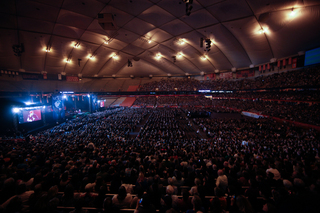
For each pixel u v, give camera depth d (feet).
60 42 102.99
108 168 17.76
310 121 64.64
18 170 17.22
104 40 110.73
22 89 121.49
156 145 37.58
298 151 29.07
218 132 63.93
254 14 71.72
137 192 11.66
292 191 11.96
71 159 22.34
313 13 61.05
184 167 16.89
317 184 10.93
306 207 4.85
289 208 5.33
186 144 39.27
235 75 151.53
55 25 83.41
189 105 153.79
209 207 10.64
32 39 92.12
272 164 20.08
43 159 25.40
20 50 93.30
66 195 10.87
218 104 144.56
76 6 69.15
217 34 96.63
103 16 62.13
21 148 35.99
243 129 65.57
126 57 151.12
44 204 9.09
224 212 9.40
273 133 57.52
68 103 162.40
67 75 159.74
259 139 46.21
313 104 78.54
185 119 96.99
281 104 97.09
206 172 17.66
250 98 125.29
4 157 25.89
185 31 98.53
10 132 74.64
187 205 10.08
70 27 87.66
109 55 141.69
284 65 104.37
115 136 51.29
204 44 114.32
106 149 32.81
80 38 103.24
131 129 72.64
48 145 38.47
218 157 25.26
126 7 72.28
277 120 80.07
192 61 154.10
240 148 35.58
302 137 48.52
